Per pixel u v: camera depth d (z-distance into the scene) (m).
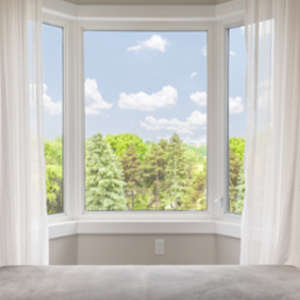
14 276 1.87
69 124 3.00
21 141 2.44
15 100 2.43
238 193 2.94
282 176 2.39
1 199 2.34
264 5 2.48
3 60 2.35
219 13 2.95
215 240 2.97
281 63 2.43
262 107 2.49
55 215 2.92
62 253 2.88
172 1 2.98
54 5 2.84
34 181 2.52
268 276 1.88
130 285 1.72
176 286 1.71
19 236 2.43
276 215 2.43
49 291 1.65
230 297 1.59
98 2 2.98
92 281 1.78
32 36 2.52
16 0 2.43
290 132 2.37
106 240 2.96
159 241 2.97
